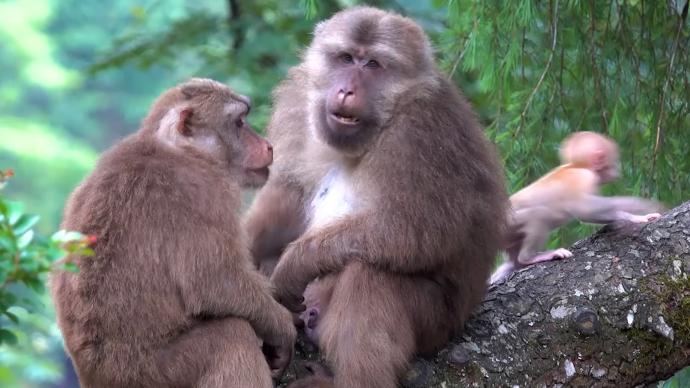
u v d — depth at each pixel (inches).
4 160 1820.9
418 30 451.8
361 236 419.2
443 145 428.5
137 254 382.3
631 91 568.4
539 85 549.0
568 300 430.6
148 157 398.9
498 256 516.7
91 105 1966.0
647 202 466.6
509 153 557.9
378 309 408.2
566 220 475.8
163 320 383.9
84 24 1988.2
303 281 425.1
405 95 437.7
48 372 920.3
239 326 388.8
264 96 759.1
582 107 567.2
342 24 449.1
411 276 418.3
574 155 483.2
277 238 471.8
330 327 410.9
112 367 381.7
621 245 453.1
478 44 564.4
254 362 385.4
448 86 450.6
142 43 851.4
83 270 381.7
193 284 385.1
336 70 445.4
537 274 448.8
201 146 421.1
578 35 566.3
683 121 562.9
